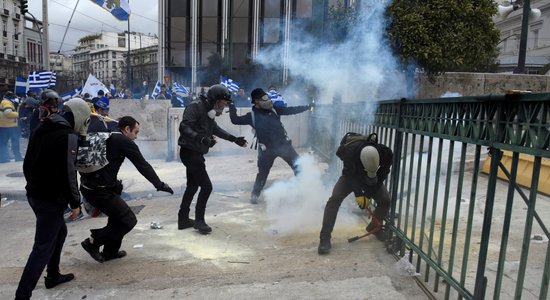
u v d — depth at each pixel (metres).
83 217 5.86
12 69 66.56
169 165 9.41
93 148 3.90
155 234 4.97
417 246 3.69
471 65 10.61
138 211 6.09
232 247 4.50
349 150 4.15
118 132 4.15
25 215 6.21
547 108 2.10
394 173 4.28
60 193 3.33
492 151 2.59
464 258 2.89
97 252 4.11
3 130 10.52
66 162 3.30
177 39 26.05
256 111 6.18
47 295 3.52
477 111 2.78
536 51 37.41
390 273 3.72
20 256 4.51
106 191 4.02
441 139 3.34
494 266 3.72
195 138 4.84
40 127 3.35
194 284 3.63
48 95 3.82
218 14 24.61
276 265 3.98
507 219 2.45
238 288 3.53
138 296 3.45
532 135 2.21
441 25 10.03
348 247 4.40
